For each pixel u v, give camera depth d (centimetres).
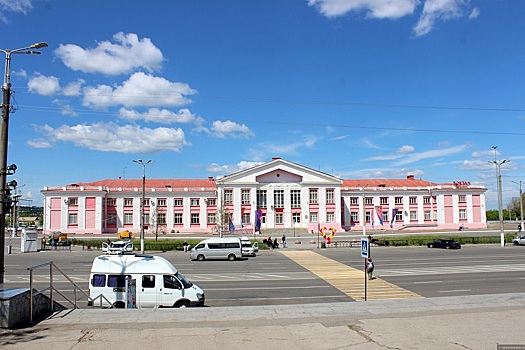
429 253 4759
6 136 1477
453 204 8838
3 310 1162
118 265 1880
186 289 1856
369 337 1090
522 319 1277
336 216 8438
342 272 3192
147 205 8150
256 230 7138
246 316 1339
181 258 4469
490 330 1152
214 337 1090
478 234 7238
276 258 4359
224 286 2586
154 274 1861
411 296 2208
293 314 1372
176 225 8219
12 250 5519
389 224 8862
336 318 1311
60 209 7650
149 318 1305
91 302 1841
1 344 1022
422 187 9131
